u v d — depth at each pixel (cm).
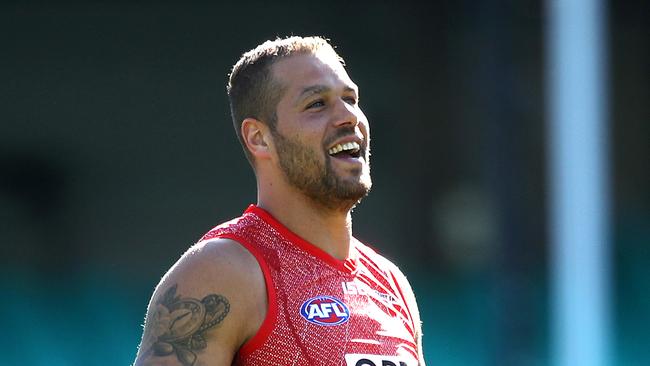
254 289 1018
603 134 3419
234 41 5494
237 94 1123
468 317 4781
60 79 5397
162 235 5478
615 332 4669
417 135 5553
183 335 996
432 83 5538
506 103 3322
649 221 5512
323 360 1011
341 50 5531
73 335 4600
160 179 5481
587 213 3378
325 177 1071
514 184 3288
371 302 1079
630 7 5578
